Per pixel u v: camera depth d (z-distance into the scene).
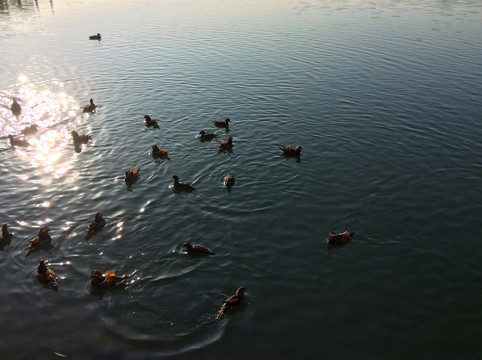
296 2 77.38
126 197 20.91
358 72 39.19
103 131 27.97
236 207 20.06
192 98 33.41
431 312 14.67
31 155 24.94
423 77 37.84
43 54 45.09
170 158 24.48
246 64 41.56
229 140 25.34
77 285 15.72
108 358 12.98
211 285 15.69
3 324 14.16
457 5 73.88
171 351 13.19
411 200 20.70
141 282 15.83
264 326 14.05
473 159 24.44
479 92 34.41
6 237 17.97
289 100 32.88
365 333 13.88
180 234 18.30
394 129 28.11
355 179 22.38
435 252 17.39
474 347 13.45
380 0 80.44
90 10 71.56
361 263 16.78
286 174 22.75
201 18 63.47
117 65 41.59
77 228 18.67
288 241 17.91
